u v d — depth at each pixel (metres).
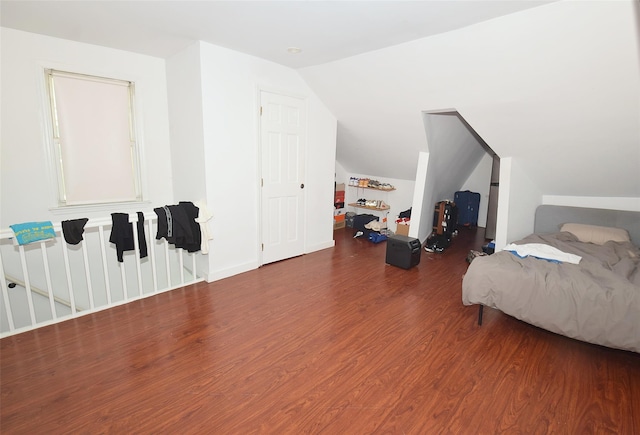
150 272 3.83
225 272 3.58
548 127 3.07
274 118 3.75
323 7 2.18
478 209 6.41
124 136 3.48
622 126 2.77
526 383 2.04
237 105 3.36
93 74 3.17
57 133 3.09
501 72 2.69
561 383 2.05
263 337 2.49
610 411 1.82
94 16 2.44
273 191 3.91
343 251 4.69
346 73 3.55
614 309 2.15
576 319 2.27
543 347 2.43
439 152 4.62
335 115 4.46
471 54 2.66
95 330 2.53
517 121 3.15
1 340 2.36
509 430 1.70
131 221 2.88
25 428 1.65
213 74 3.12
